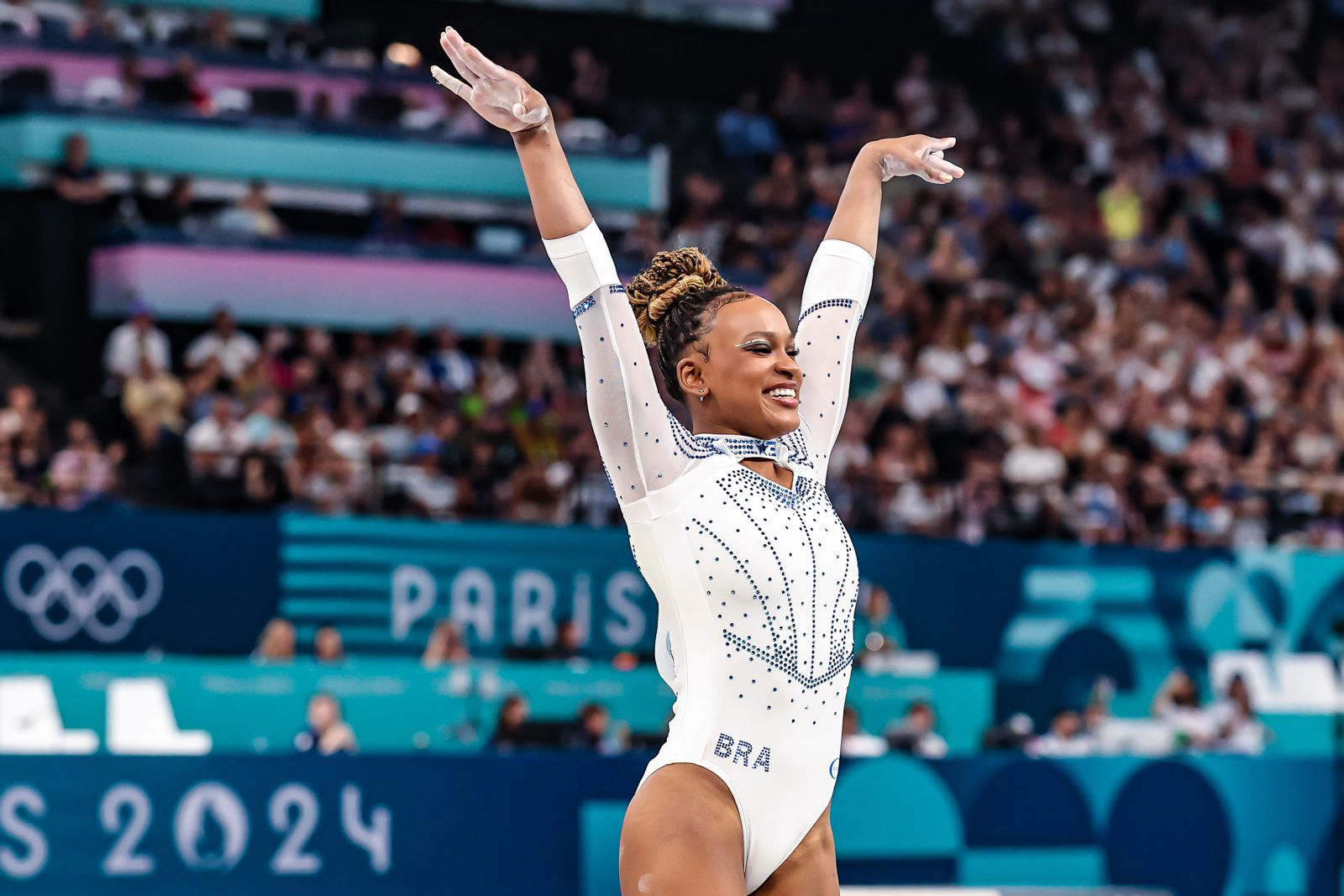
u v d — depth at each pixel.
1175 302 28.61
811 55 35.97
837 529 5.49
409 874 14.22
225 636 17.69
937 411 23.73
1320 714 20.38
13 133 24.69
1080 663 20.53
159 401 20.56
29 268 24.08
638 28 34.31
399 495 19.70
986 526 21.55
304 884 13.90
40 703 16.08
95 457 18.73
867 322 25.70
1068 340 26.59
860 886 15.62
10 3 27.09
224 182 26.02
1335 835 17.36
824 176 30.36
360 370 22.09
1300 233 32.59
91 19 27.78
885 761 15.86
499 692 17.62
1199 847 16.84
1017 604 20.41
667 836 5.04
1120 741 19.12
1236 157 34.25
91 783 13.40
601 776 14.92
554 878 14.67
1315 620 21.30
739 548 5.21
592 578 19.02
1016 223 30.89
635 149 28.31
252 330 24.64
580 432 21.70
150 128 25.34
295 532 18.05
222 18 28.42
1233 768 17.06
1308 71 39.09
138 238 23.77
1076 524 21.84
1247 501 22.94
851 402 23.23
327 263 25.16
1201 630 20.95
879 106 36.44
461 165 27.67
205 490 18.88
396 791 14.27
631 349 5.25
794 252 28.31
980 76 36.38
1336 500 23.39
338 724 16.17
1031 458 22.67
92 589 17.14
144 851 13.49
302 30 30.34
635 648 19.11
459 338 26.05
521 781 14.66
